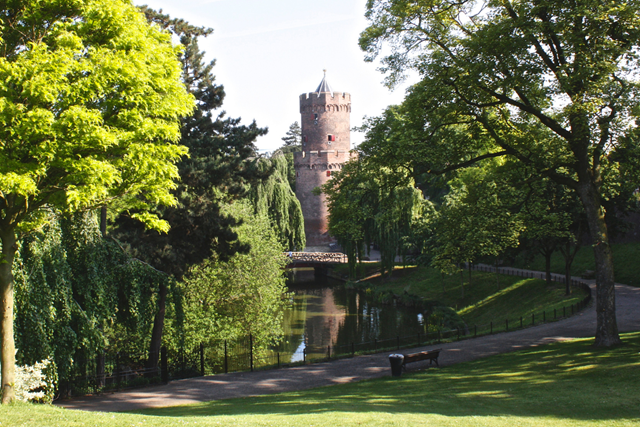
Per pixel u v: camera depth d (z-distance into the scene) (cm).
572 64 1445
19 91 906
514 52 1481
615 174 1941
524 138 1689
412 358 1593
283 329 3484
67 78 936
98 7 948
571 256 3173
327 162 7350
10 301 1002
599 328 1656
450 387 1291
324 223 7419
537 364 1485
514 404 1042
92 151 1004
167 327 2195
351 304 4431
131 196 1155
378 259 6419
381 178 1998
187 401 1350
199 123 2011
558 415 923
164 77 1077
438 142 1800
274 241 3084
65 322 1356
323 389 1407
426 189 6156
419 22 1738
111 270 1580
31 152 888
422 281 4806
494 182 2014
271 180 4600
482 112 1769
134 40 1001
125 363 1859
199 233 1891
